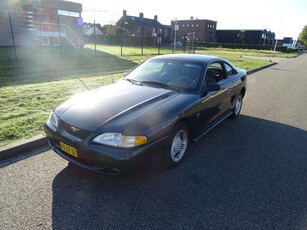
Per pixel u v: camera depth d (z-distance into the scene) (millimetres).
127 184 2555
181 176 2740
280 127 4570
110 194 2381
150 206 2229
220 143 3725
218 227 2008
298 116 5336
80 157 2367
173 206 2238
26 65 9695
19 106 4684
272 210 2240
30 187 2438
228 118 5035
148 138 2314
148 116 2461
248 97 7129
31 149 3232
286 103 6520
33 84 6531
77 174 2701
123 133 2225
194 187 2543
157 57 4129
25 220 2002
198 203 2295
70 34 22516
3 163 2875
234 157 3275
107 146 2236
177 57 3945
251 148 3586
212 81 3508
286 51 49594
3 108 4512
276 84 9602
